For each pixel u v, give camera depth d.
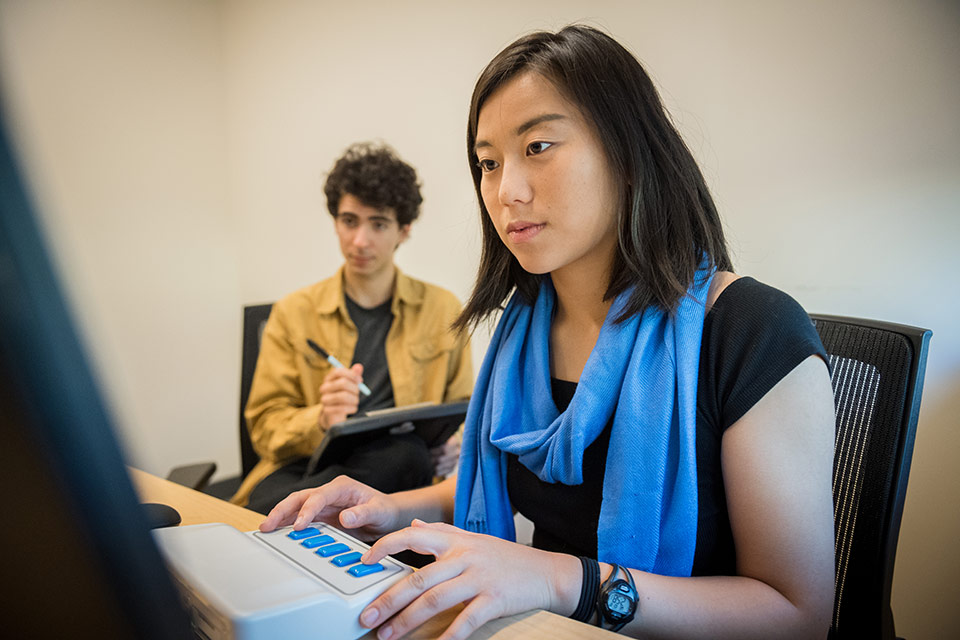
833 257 1.34
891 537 0.70
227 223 2.76
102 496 0.23
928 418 1.25
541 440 0.73
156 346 2.50
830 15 1.29
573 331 0.80
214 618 0.42
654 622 0.54
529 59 0.67
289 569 0.48
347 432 1.09
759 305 0.65
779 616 0.56
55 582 0.25
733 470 0.62
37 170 0.21
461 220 1.98
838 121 1.30
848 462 0.74
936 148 1.20
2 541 0.25
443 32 1.94
